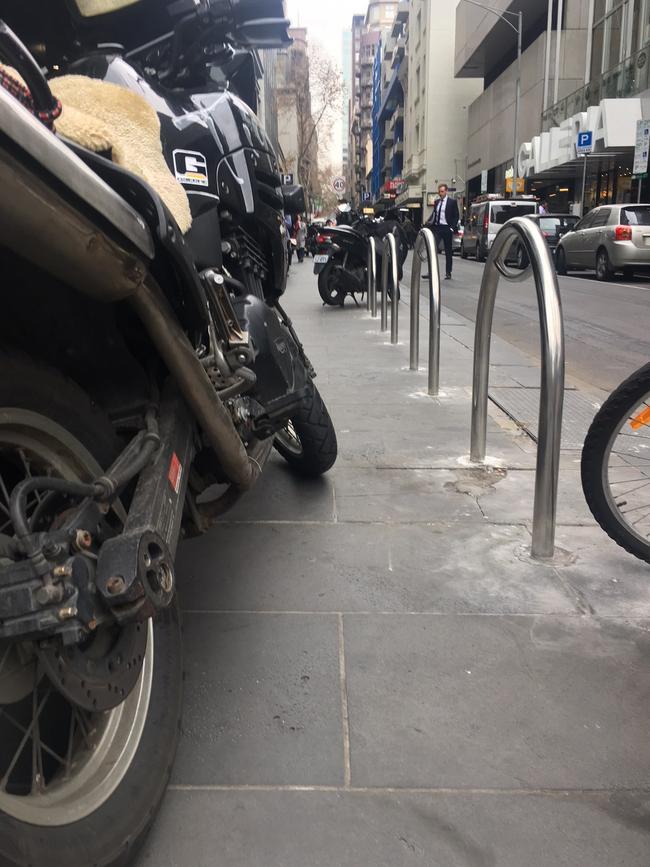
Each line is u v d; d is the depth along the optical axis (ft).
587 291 48.91
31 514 4.90
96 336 5.33
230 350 6.57
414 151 228.22
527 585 8.75
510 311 39.32
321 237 37.93
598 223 59.00
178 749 6.10
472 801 5.61
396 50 268.82
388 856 5.15
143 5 8.11
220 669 7.14
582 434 14.73
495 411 16.42
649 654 7.40
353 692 6.83
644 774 5.88
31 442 4.71
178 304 5.88
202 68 9.05
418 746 6.16
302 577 8.94
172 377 5.72
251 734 6.29
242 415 7.50
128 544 4.46
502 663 7.26
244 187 8.81
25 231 3.88
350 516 10.73
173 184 6.53
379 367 21.48
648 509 9.18
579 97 107.04
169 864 5.08
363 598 8.46
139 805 4.85
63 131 5.26
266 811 5.52
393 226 39.01
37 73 4.24
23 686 4.55
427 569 9.16
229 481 7.07
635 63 88.74
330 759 6.02
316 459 11.64
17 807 4.09
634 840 5.28
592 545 9.84
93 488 4.73
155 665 5.62
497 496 11.48
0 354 4.51
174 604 6.07
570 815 5.49
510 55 152.87
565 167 106.22
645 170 76.59
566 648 7.50
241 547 9.74
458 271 68.54
